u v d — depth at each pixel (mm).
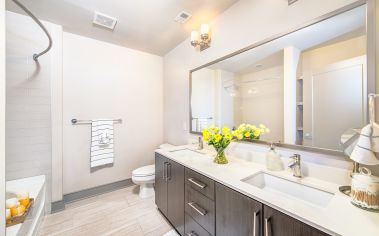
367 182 733
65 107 2180
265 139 1398
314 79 1097
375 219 666
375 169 864
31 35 1862
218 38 1844
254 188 947
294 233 716
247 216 908
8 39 1749
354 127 931
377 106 868
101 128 2379
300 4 1166
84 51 2305
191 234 1359
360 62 917
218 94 1835
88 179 2352
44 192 1871
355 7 934
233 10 1668
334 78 1010
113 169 2561
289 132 1231
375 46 876
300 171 1117
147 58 2879
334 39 1013
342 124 977
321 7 1066
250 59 1506
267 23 1372
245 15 1552
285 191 1125
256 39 1457
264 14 1394
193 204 1332
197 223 1295
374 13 875
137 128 2789
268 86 1365
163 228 1684
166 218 1833
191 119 2291
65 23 1991
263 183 1258
